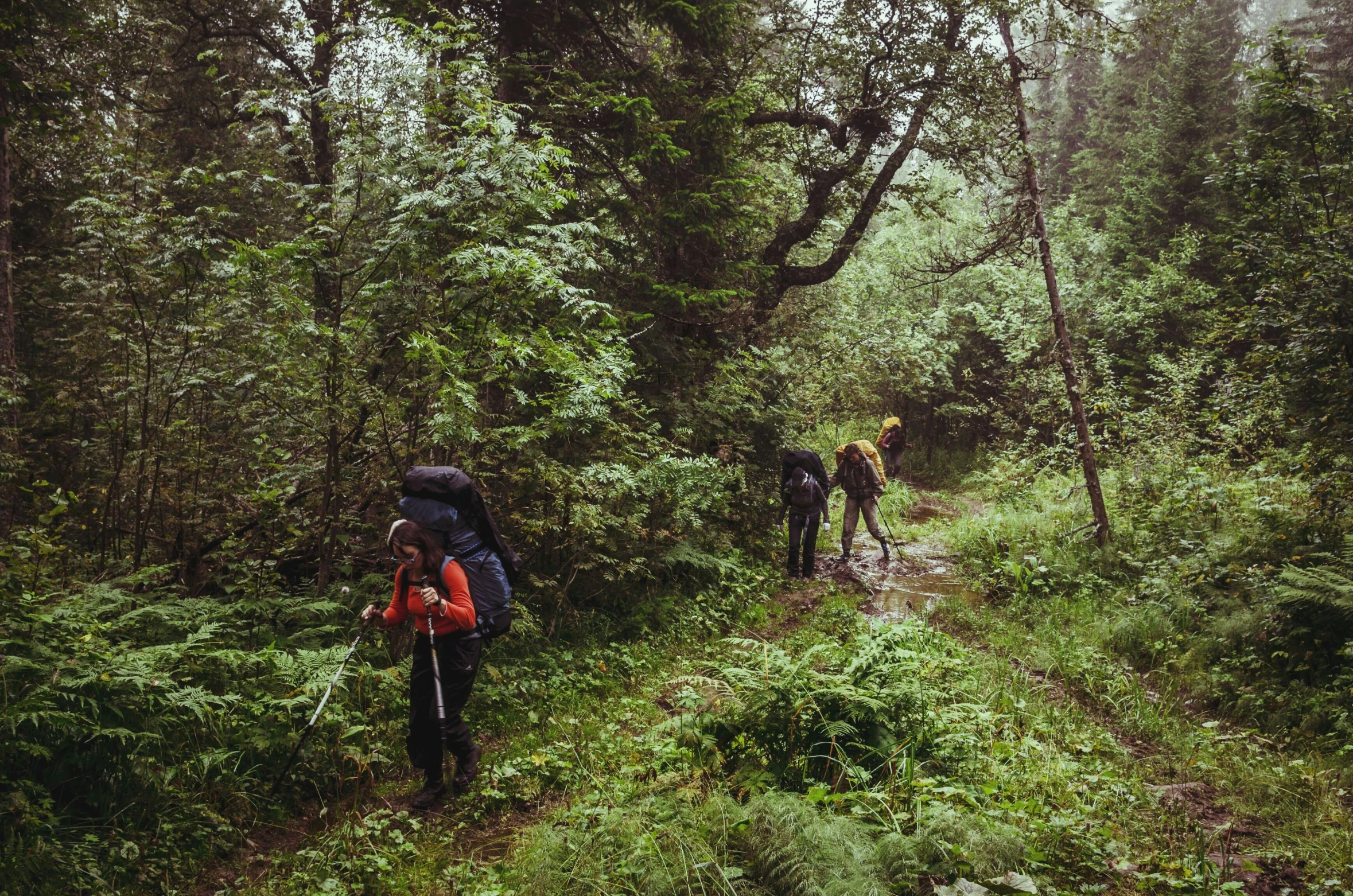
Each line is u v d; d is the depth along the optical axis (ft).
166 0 42.70
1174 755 17.26
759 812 11.55
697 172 33.60
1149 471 37.29
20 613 13.88
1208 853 13.01
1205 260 58.90
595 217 31.07
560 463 23.11
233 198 30.50
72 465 31.71
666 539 27.37
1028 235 35.88
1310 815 14.11
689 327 35.63
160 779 12.89
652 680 21.06
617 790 14.28
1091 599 27.76
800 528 32.81
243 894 11.85
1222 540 26.63
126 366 25.89
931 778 14.14
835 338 48.26
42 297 40.32
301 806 14.44
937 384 64.39
